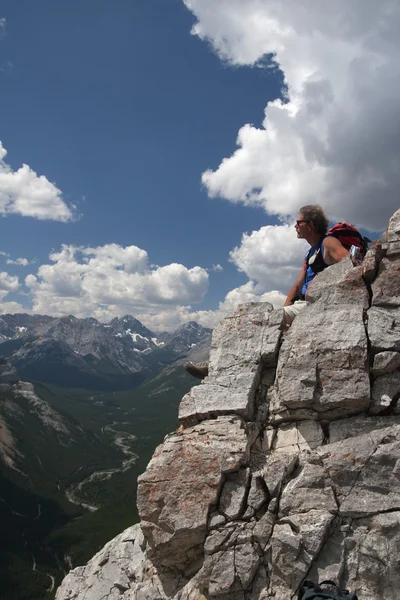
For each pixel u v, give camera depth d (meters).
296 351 2.60
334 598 1.79
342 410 2.49
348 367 2.47
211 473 2.41
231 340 2.90
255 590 2.20
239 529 2.29
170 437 2.65
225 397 2.70
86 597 3.35
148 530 2.47
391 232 2.65
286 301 3.33
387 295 2.58
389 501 2.19
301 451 2.46
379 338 2.49
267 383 2.79
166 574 2.56
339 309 2.66
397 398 2.43
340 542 2.17
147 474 2.52
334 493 2.27
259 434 2.63
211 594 2.22
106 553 3.67
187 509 2.39
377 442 2.32
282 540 2.16
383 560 2.09
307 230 3.17
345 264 2.79
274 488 2.31
